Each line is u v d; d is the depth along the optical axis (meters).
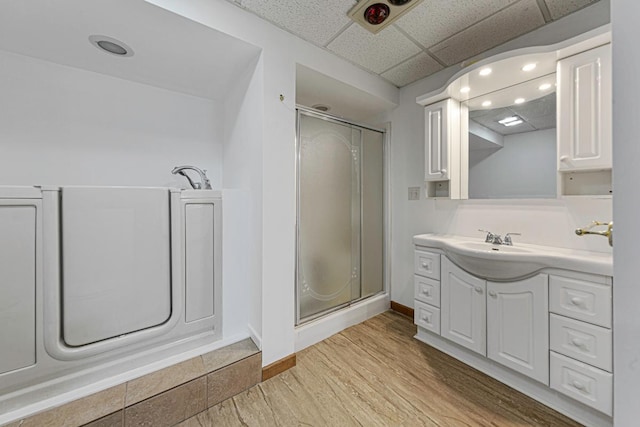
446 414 1.30
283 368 1.60
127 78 1.86
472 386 1.49
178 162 2.10
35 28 1.32
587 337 1.19
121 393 1.21
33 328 1.12
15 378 1.09
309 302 1.97
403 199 2.45
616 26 0.40
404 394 1.43
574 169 1.37
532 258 1.32
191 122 2.16
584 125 1.33
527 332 1.38
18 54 1.55
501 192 1.82
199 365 1.40
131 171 1.91
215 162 2.27
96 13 1.22
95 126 1.79
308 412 1.31
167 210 1.46
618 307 0.39
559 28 1.56
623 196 0.39
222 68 1.73
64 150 1.69
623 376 0.39
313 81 1.96
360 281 2.35
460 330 1.69
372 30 1.64
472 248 1.62
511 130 1.78
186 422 1.26
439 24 1.59
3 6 1.16
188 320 1.52
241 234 1.71
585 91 1.33
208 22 1.32
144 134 1.96
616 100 0.39
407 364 1.69
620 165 0.39
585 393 1.19
